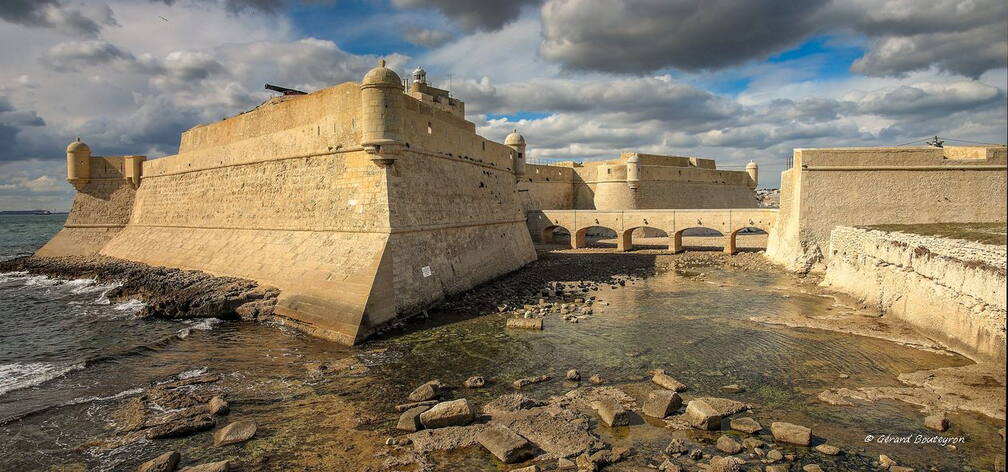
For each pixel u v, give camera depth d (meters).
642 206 66.88
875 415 13.88
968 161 35.00
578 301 29.08
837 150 37.25
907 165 35.84
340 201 27.67
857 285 29.69
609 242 61.94
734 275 38.81
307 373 17.64
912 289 23.14
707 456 11.80
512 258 40.25
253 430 13.07
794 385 16.25
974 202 34.97
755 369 17.77
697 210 50.81
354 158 27.53
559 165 77.31
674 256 49.06
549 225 58.81
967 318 18.91
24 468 11.69
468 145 36.00
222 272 32.22
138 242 43.25
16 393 16.14
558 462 11.60
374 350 20.14
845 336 21.67
